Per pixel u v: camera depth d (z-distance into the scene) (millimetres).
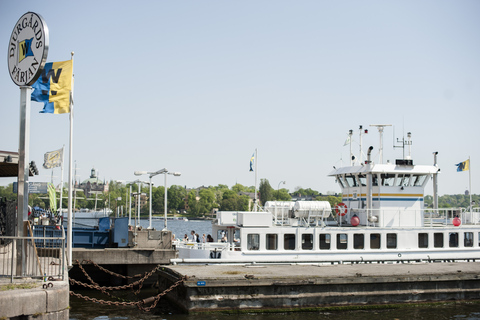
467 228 36969
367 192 36906
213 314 25938
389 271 30125
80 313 27234
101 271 35312
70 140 24406
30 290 16422
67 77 23609
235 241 34500
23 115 19781
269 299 26609
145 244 37062
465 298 29875
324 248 34031
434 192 42344
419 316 27016
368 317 26562
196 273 27828
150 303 29000
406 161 37188
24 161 19688
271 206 36094
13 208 30906
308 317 26203
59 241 31578
